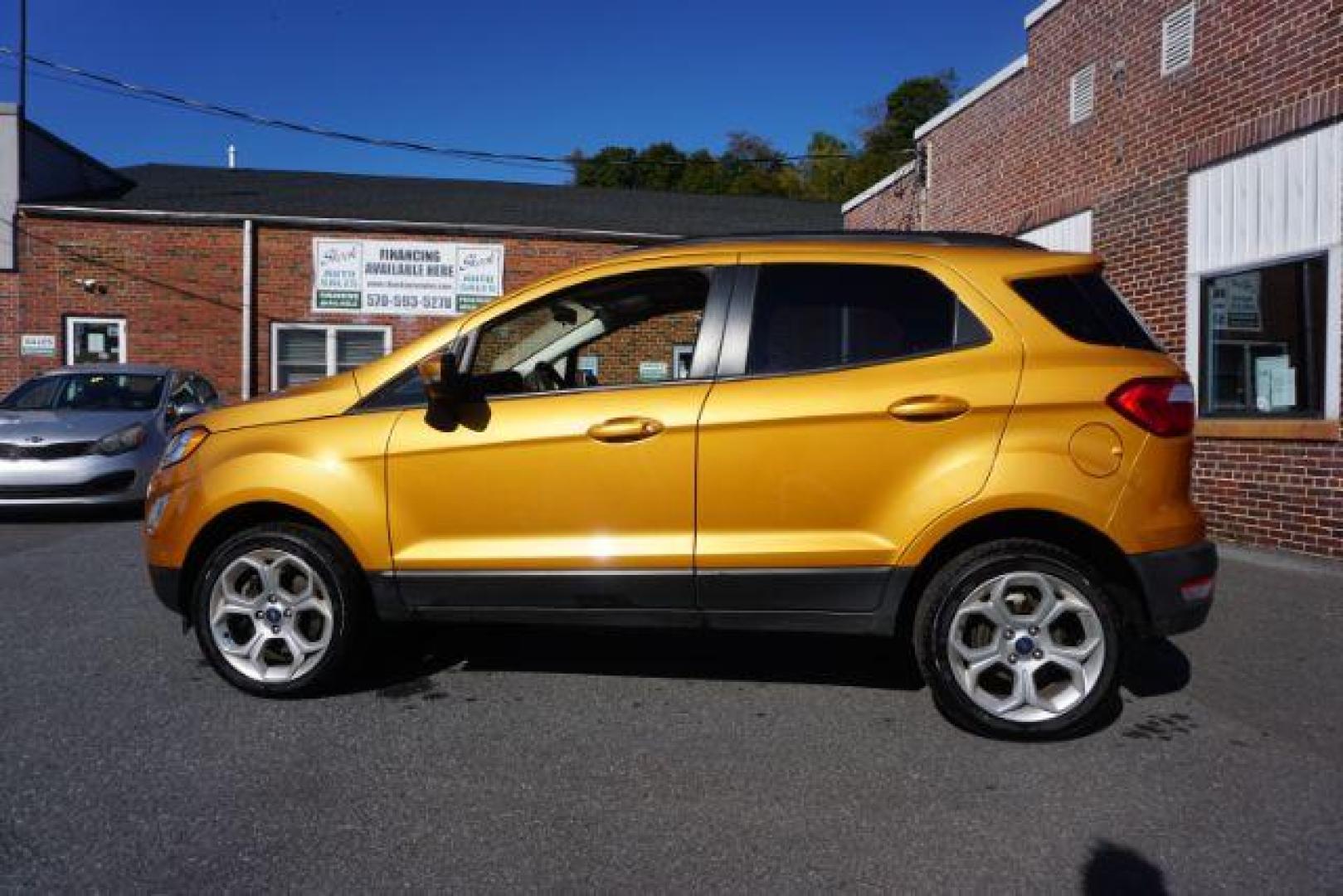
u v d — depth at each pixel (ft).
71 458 29.96
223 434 14.23
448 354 12.95
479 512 13.39
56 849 9.68
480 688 14.57
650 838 9.98
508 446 13.28
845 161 146.10
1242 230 26.63
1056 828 10.20
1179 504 12.31
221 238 55.93
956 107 43.93
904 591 12.44
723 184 145.38
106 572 22.84
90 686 14.56
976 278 12.85
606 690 14.48
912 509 12.34
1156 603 12.09
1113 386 12.19
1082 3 33.86
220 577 13.91
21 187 55.42
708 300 13.41
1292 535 24.82
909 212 49.78
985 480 12.16
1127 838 9.98
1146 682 14.94
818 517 12.62
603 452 13.04
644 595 13.03
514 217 63.52
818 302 13.16
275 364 56.65
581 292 13.97
